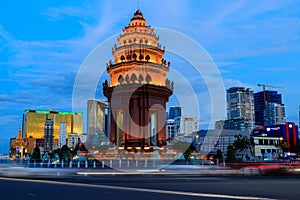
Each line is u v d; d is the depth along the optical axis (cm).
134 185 2731
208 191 2261
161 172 4694
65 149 13312
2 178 3625
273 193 2155
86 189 2358
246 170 5022
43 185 2697
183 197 1900
